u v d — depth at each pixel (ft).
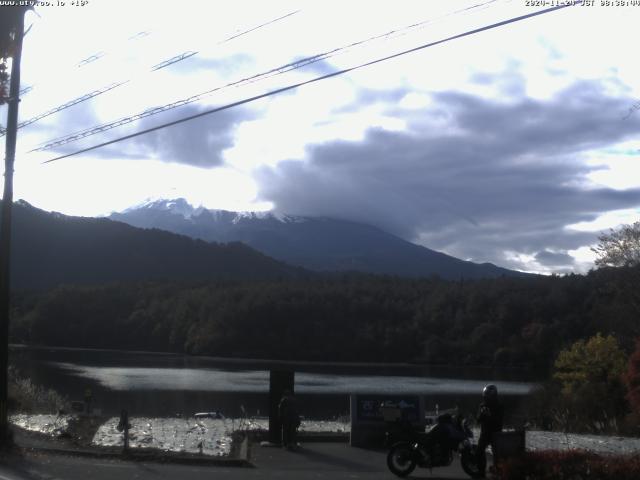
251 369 270.67
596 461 35.22
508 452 37.88
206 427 65.16
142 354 330.34
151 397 171.22
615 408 105.91
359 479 41.96
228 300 353.92
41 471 43.86
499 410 41.27
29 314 368.07
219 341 335.06
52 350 334.24
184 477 42.50
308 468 46.19
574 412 107.34
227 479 41.83
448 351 314.35
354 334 331.57
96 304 376.48
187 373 243.19
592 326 256.52
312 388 199.62
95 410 94.99
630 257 171.32
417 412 53.52
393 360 324.19
